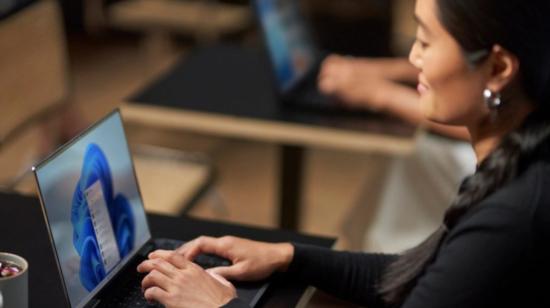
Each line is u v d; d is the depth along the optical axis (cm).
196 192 314
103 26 623
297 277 188
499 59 148
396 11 488
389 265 189
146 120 307
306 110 305
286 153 326
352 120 298
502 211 146
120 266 182
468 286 146
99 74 556
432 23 152
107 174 181
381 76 319
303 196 335
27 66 288
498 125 154
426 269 163
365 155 478
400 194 332
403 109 298
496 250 144
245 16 556
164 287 166
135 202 192
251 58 355
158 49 557
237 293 179
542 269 144
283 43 320
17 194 220
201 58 354
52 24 300
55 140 324
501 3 145
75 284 165
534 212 143
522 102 151
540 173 147
